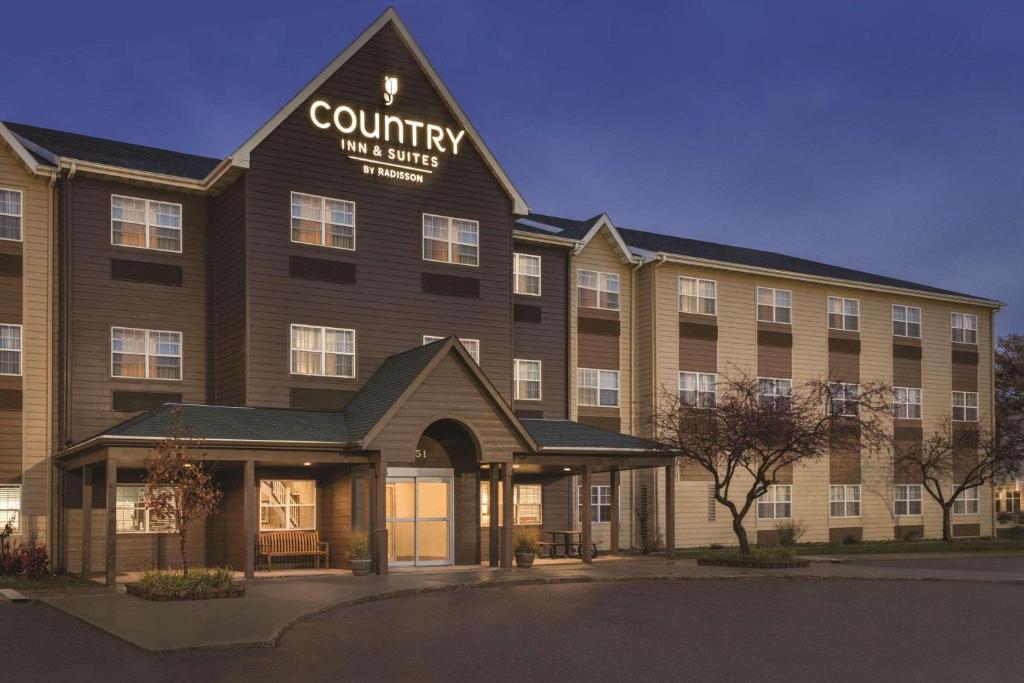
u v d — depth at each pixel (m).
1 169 27.45
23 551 25.66
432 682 12.76
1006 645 15.84
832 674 13.45
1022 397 56.25
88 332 27.73
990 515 48.41
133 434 23.33
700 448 31.88
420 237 31.03
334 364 29.16
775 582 25.58
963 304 47.84
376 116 30.61
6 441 26.95
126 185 28.77
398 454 25.86
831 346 43.28
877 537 44.06
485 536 32.59
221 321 29.33
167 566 27.56
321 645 15.32
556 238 36.19
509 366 32.28
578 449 29.33
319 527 28.55
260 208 28.34
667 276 39.09
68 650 14.69
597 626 17.47
